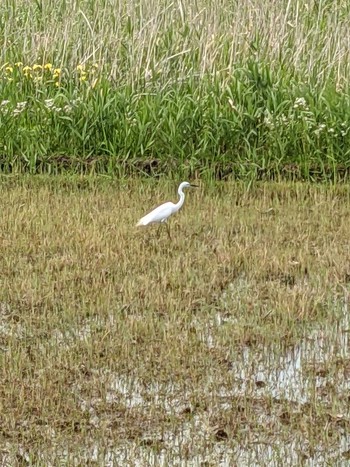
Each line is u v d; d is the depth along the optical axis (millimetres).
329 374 9008
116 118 16125
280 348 9555
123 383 8828
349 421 8094
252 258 11922
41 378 8828
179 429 8023
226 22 17734
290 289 11117
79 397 8562
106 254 11953
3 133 16172
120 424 8109
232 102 16016
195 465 7512
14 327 10055
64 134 16234
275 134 15742
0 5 18781
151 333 9789
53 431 8008
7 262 11836
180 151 15773
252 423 8094
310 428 7973
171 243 12484
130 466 7469
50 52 17672
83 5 18125
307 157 15617
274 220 13570
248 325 10086
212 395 8516
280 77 16750
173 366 9039
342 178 15578
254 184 15148
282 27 17234
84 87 16891
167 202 13297
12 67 17391
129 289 10820
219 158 15805
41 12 18250
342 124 15641
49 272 11469
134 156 16000
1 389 8688
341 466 7453
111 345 9523
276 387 8781
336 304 10734
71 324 10133
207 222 13508
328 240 12789
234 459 7570
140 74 17172
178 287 11117
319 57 17078
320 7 17547
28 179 15477
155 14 17391
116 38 17422
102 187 15117
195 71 17297
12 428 8047
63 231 12922
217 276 11383
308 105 16203
